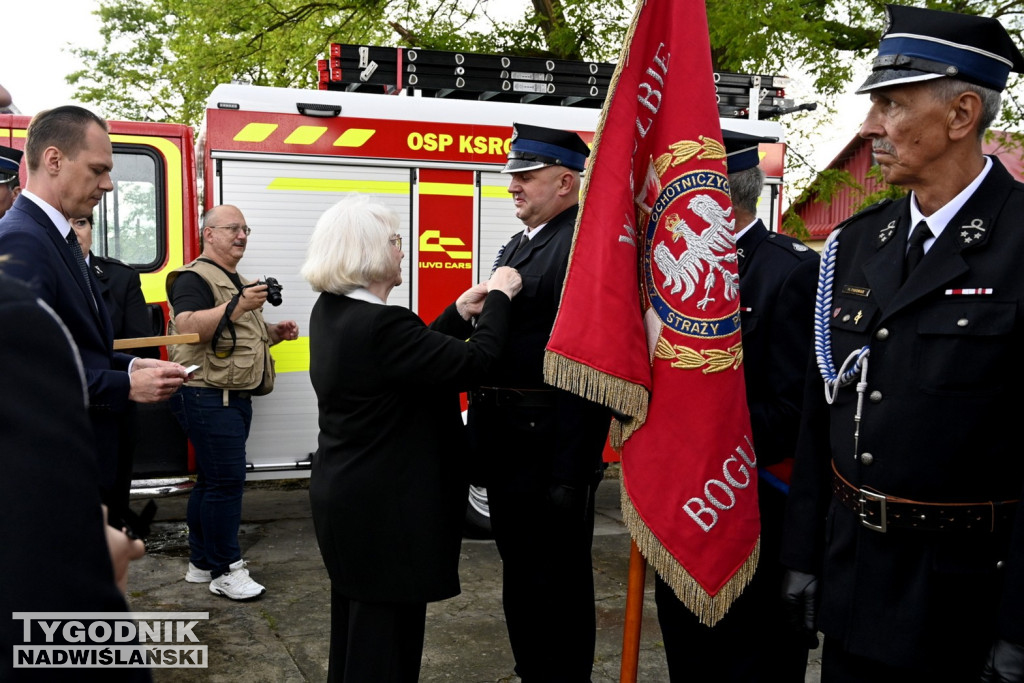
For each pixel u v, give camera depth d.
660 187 2.24
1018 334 1.61
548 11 9.74
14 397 0.94
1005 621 1.56
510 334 2.77
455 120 5.37
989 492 1.67
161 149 5.23
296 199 5.13
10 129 5.02
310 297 5.19
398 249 2.62
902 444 1.71
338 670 2.64
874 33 8.46
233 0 11.12
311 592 4.38
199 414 4.09
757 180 2.44
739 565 2.17
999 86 1.71
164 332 5.15
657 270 2.24
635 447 2.23
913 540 1.71
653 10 2.26
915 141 1.72
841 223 2.02
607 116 2.24
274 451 5.20
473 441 2.88
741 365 2.20
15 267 1.45
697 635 2.40
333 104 5.14
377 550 2.45
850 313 1.87
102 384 2.34
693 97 2.21
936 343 1.68
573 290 2.23
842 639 1.81
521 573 2.81
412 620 2.54
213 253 4.35
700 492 2.16
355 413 2.46
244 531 5.51
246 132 5.02
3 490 0.92
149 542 5.16
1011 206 1.68
